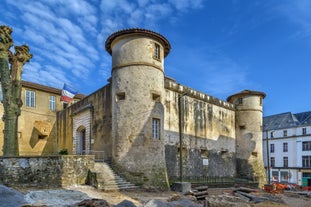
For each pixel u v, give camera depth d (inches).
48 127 1157.7
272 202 574.2
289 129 2059.5
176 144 853.2
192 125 940.6
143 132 663.1
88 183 587.5
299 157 1952.5
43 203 386.0
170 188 665.6
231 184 999.6
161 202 391.5
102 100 822.5
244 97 1201.4
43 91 1182.3
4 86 625.9
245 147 1164.5
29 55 716.0
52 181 548.7
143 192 580.1
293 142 2011.6
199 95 996.6
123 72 701.3
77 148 944.9
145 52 704.4
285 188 1144.2
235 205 446.9
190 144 915.4
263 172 1154.7
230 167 1114.7
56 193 454.6
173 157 832.3
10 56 687.1
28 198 408.2
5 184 518.9
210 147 1013.2
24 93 1112.2
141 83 685.3
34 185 537.6
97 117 836.6
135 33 706.2
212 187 909.2
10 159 533.6
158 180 649.6
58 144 1130.7
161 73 738.2
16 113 636.7
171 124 848.3
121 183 602.2
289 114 2212.1
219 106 1112.2
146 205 380.5
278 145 2127.2
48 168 553.0
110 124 757.9
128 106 677.3
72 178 571.2
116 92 705.6
